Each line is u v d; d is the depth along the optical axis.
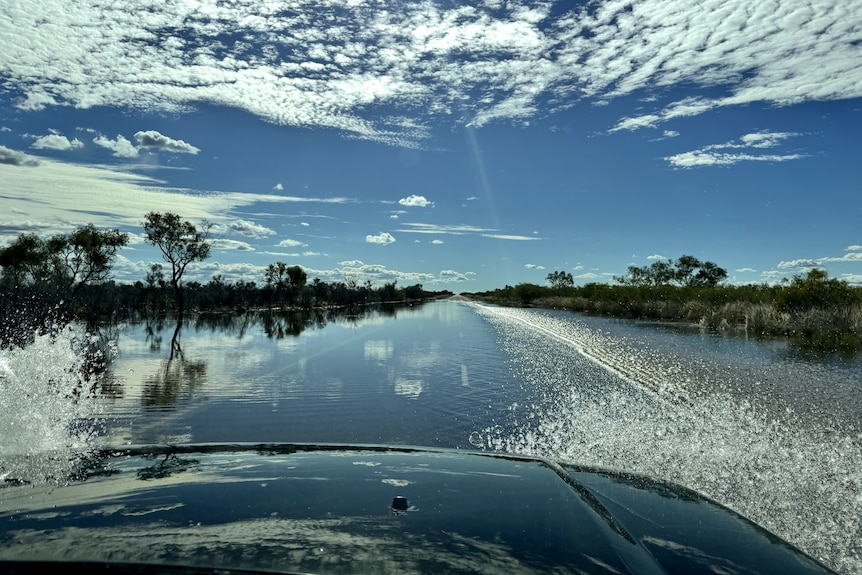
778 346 16.08
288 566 1.14
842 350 14.95
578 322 29.11
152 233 42.41
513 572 1.18
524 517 1.47
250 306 55.06
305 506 1.45
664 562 1.31
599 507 1.63
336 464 1.85
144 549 1.18
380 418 7.30
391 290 92.81
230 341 19.25
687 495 1.90
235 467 1.77
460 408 7.87
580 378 10.45
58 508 1.40
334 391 9.27
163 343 18.42
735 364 12.23
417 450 2.16
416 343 17.83
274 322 32.03
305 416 7.46
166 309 48.25
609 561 1.27
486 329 24.22
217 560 1.15
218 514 1.38
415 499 1.54
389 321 31.92
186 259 43.69
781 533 3.47
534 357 13.80
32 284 28.97
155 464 1.80
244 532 1.28
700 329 22.92
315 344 17.83
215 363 13.13
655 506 1.73
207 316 41.06
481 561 1.21
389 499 1.53
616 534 1.43
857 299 20.56
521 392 9.08
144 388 9.70
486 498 1.59
